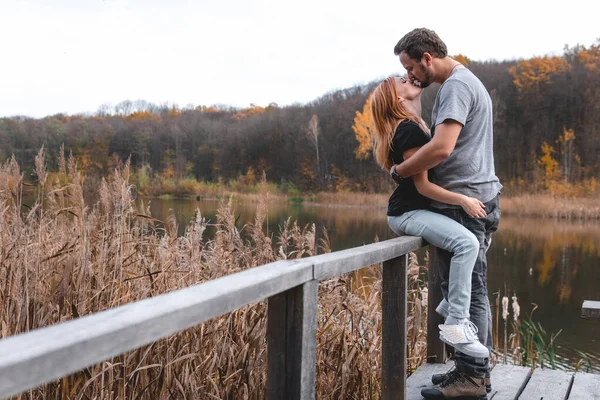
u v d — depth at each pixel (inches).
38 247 106.0
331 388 111.2
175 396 97.5
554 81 1791.3
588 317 110.1
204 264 129.3
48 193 122.6
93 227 114.2
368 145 1809.8
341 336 112.7
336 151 1940.2
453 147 85.0
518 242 625.6
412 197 94.7
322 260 56.9
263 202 137.9
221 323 108.0
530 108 1785.2
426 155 84.8
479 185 90.0
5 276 98.6
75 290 100.2
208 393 96.7
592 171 1544.0
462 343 86.4
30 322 94.6
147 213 142.9
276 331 53.8
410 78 95.0
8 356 24.6
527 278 414.6
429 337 115.9
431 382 104.3
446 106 85.7
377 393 121.6
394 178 93.9
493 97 1800.0
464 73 89.4
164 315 34.2
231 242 132.7
